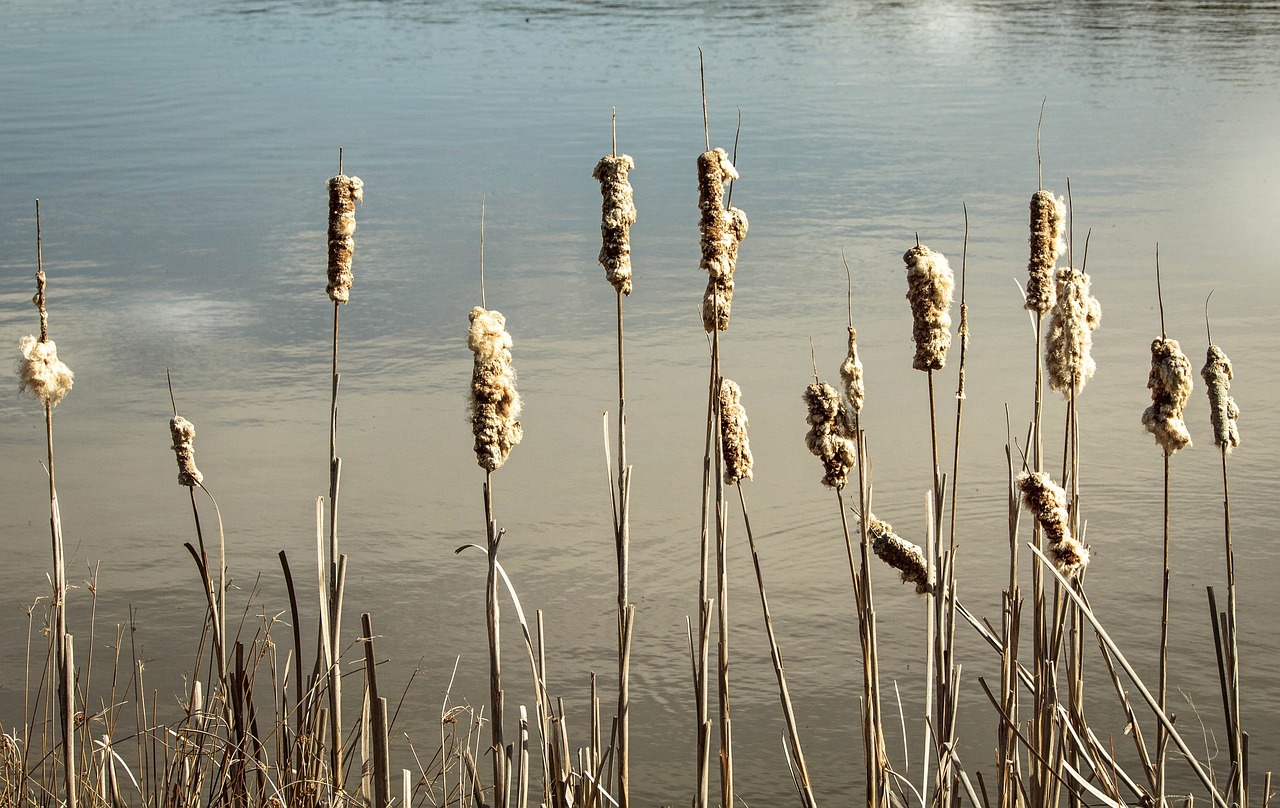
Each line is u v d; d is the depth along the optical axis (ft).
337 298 13.03
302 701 13.60
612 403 33.76
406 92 83.35
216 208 54.54
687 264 45.65
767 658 22.40
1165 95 78.48
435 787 17.92
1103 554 25.40
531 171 60.54
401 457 30.86
